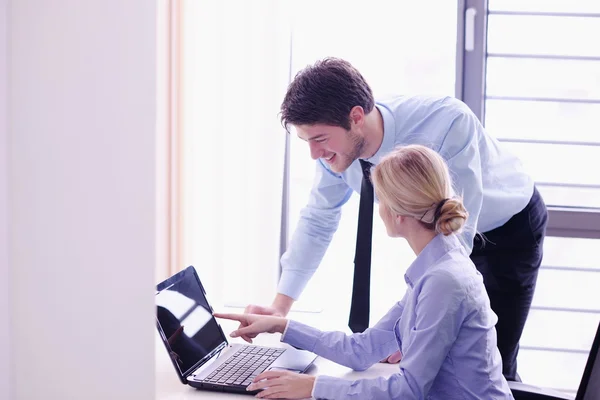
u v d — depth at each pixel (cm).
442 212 143
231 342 182
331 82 172
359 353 164
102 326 97
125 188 94
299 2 288
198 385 149
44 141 94
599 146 314
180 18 263
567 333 332
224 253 283
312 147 181
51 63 92
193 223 273
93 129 93
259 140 278
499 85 315
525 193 212
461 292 140
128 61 92
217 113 275
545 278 331
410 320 146
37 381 97
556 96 314
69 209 94
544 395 162
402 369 139
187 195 270
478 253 218
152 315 96
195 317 167
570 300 330
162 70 256
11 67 92
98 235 95
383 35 293
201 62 273
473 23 298
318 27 290
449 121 178
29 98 93
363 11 290
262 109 277
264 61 275
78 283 96
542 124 316
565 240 327
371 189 190
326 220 204
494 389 143
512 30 311
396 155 149
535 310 333
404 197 145
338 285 299
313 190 204
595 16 306
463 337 142
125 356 97
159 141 257
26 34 92
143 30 91
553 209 305
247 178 279
